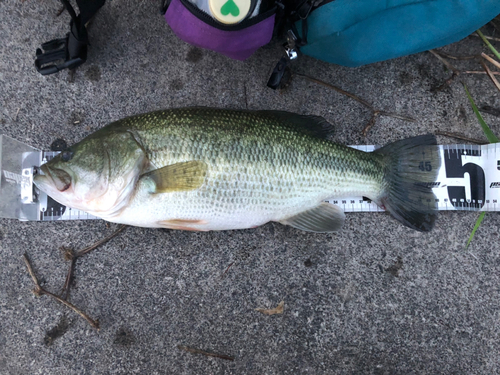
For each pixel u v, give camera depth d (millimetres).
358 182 438
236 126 403
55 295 454
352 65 449
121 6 482
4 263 459
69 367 450
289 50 435
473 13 411
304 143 418
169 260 463
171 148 392
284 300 463
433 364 460
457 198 469
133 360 451
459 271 472
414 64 492
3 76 478
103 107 479
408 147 453
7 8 480
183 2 376
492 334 465
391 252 473
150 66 483
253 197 408
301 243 470
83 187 389
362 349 460
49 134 475
